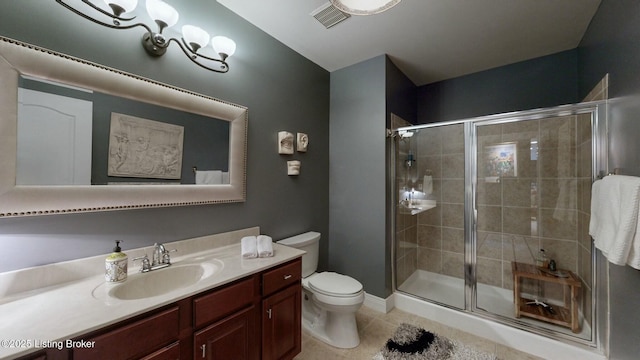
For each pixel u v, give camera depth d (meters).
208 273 1.31
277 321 1.47
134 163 1.29
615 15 1.44
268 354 1.41
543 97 2.40
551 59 2.37
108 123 1.21
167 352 0.98
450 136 2.57
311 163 2.49
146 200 1.32
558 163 2.20
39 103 1.02
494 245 2.51
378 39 2.13
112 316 0.85
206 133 1.61
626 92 1.31
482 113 2.72
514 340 1.80
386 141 2.35
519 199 2.38
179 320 1.03
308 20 1.88
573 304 1.89
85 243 1.15
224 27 1.73
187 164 1.51
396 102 2.57
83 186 1.12
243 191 1.82
